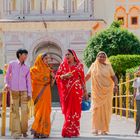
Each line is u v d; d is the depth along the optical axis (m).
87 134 14.30
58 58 46.34
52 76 13.12
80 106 13.28
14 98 12.84
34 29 43.88
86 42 43.50
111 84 14.38
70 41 43.72
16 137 12.70
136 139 12.67
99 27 43.88
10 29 43.84
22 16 43.88
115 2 51.41
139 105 14.89
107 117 14.26
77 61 13.44
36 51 44.62
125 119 22.58
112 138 12.90
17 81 12.77
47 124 12.90
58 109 33.81
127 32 35.69
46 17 43.94
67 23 43.31
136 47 35.47
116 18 51.44
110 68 14.40
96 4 45.75
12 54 43.88
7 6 44.12
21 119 12.95
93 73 14.36
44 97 12.93
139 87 15.15
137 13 51.47
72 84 13.16
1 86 39.31
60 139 12.48
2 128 13.75
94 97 14.27
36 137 12.81
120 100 23.92
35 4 44.34
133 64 29.25
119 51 35.03
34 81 13.00
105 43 35.22
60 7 44.25
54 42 43.88
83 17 43.72
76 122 13.20
